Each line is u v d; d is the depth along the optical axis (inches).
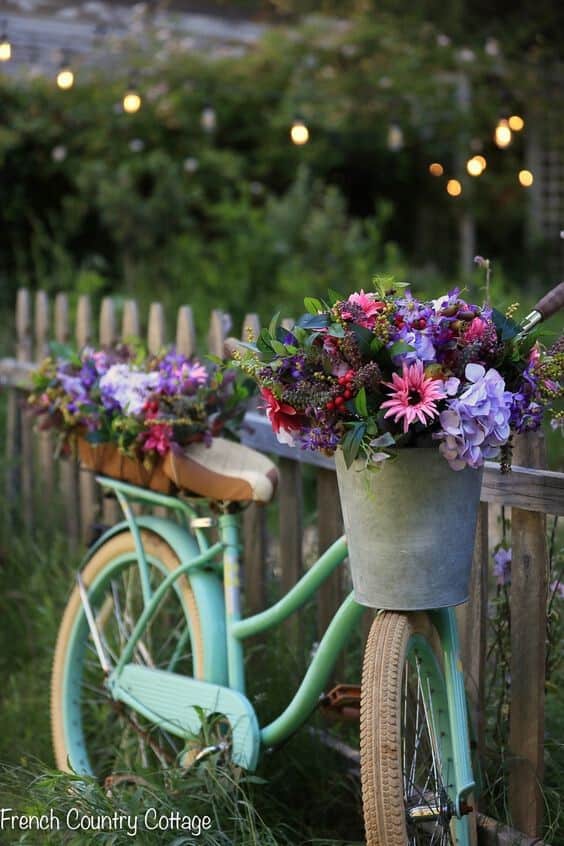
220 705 102.7
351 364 77.2
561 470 103.0
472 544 81.7
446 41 353.4
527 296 378.3
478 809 97.4
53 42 377.7
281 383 79.9
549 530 105.5
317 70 389.7
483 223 458.9
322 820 108.4
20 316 185.9
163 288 301.3
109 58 372.5
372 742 79.5
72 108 350.9
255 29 433.4
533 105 410.9
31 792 98.7
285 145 390.0
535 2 393.1
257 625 103.2
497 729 100.3
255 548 129.8
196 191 346.6
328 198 330.6
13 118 343.3
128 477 115.6
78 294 285.9
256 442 127.3
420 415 73.8
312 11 412.8
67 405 116.4
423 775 94.6
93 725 129.5
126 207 323.9
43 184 351.6
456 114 404.5
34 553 169.8
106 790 103.0
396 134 326.3
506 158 448.5
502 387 75.5
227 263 313.4
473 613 99.4
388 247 327.3
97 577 122.1
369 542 79.8
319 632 119.3
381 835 78.6
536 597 92.9
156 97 354.9
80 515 170.1
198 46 393.1
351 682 119.7
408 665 93.0
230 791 98.7
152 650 128.2
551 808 94.9
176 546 112.0
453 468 76.0
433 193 440.1
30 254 345.4
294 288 290.7
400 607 80.0
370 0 400.5
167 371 112.4
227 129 385.7
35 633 152.7
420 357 76.3
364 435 76.7
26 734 129.9
